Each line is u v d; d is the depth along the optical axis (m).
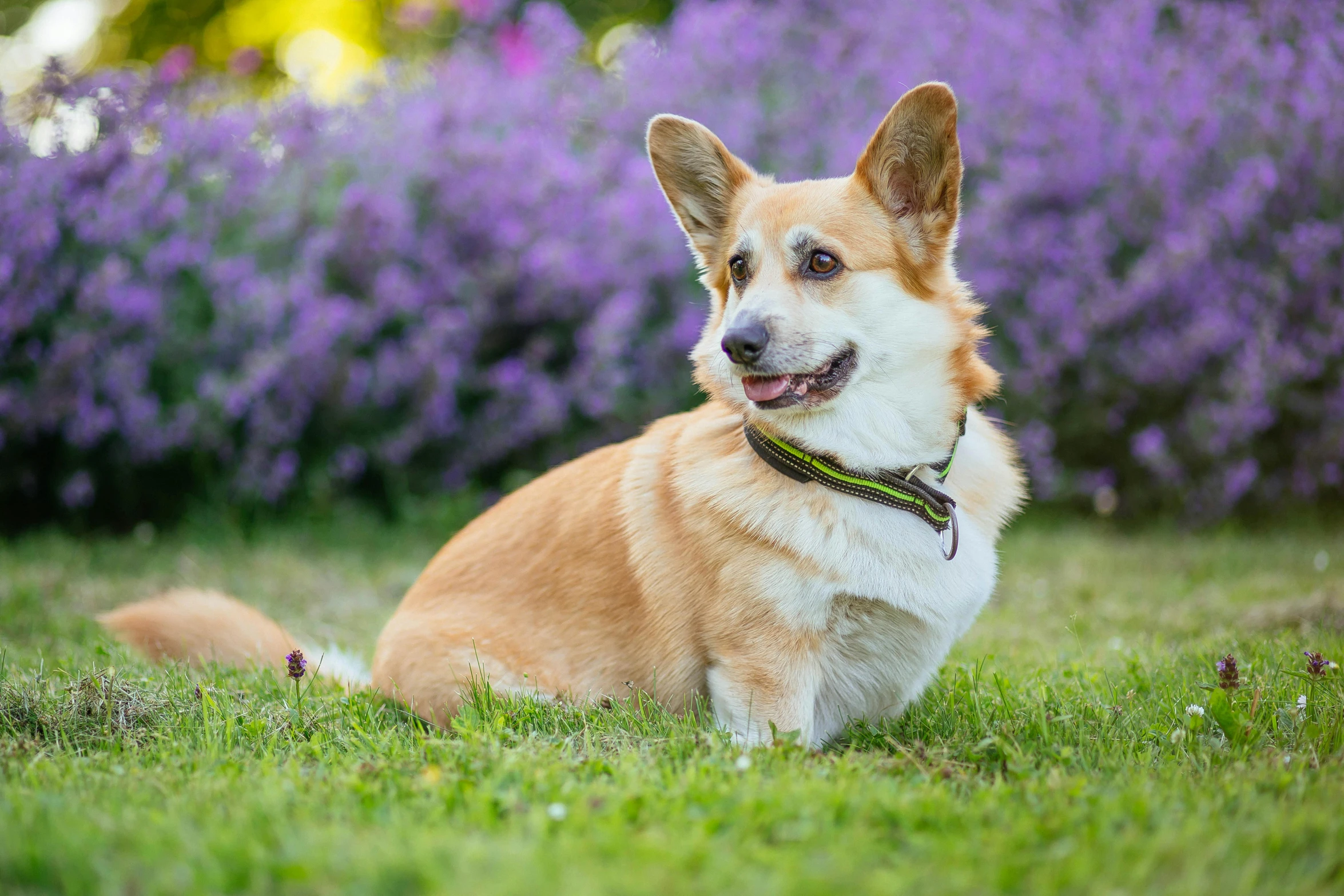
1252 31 6.61
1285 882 1.88
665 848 1.84
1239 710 2.93
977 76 6.95
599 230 7.14
